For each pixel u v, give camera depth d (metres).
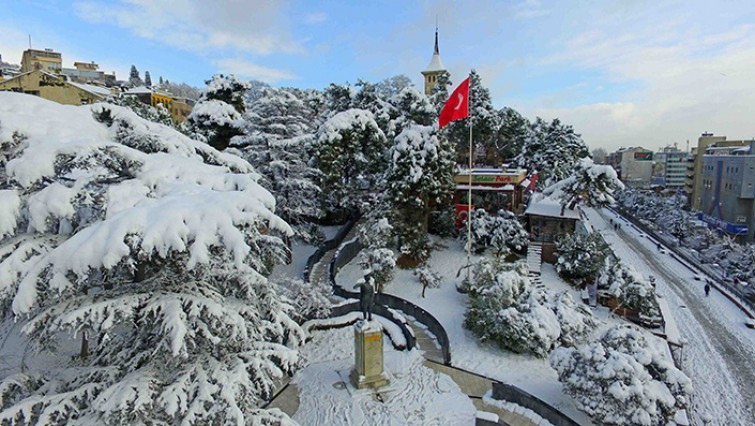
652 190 115.44
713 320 30.83
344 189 32.00
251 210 7.60
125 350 8.42
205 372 7.89
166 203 7.34
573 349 14.93
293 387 15.04
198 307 7.62
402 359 16.91
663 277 40.38
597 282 26.38
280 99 25.47
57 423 6.93
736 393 21.66
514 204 33.31
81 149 7.67
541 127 59.69
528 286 20.64
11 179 7.82
